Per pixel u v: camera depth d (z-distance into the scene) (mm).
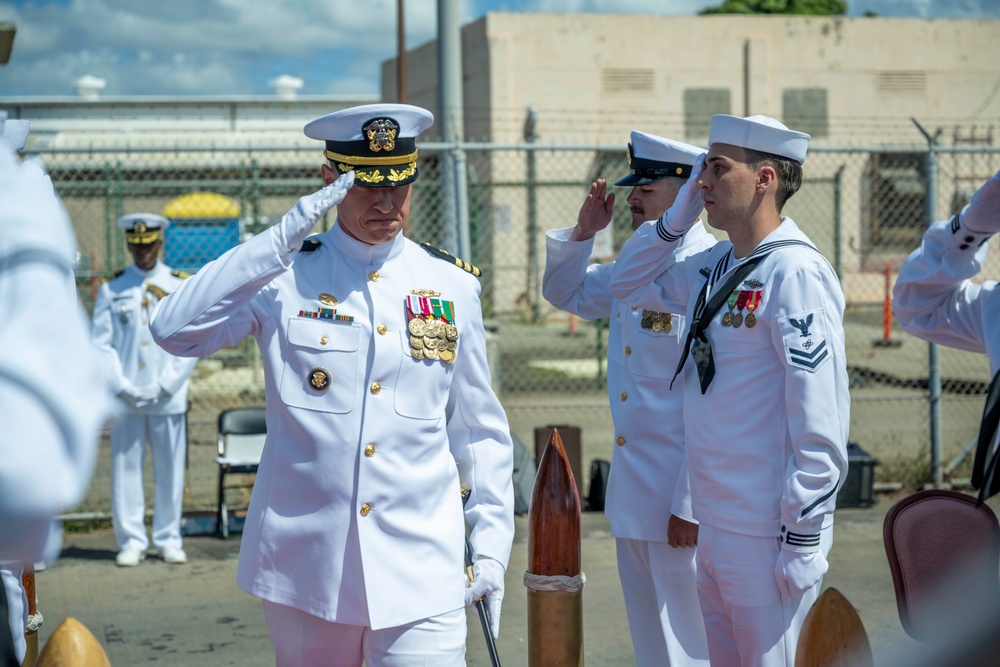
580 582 2654
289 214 2691
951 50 25141
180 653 5074
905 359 15961
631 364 4082
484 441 3078
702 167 3445
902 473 8398
